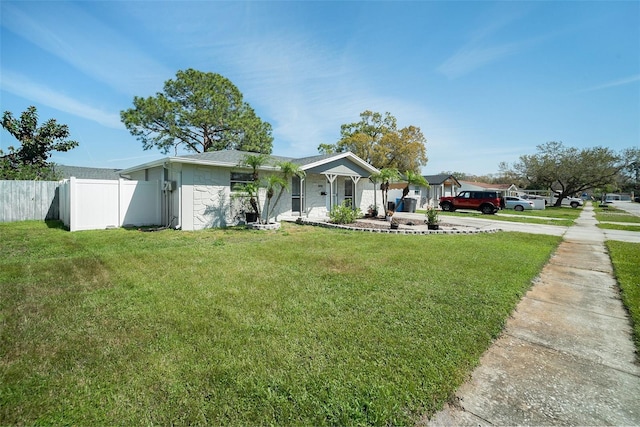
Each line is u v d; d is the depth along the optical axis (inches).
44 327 114.4
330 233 379.2
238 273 190.4
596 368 95.8
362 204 642.8
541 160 1412.4
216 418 70.4
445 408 76.0
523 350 106.6
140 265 208.2
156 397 76.8
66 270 193.6
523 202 1019.9
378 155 1278.3
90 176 848.3
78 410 72.4
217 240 314.2
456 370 91.0
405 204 761.0
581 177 1296.8
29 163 603.5
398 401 77.0
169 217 420.5
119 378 84.1
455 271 201.3
